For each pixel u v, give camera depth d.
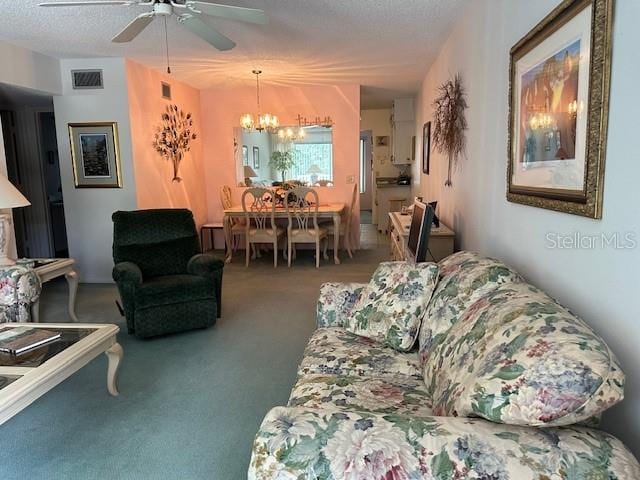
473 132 3.02
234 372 2.72
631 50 1.17
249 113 6.50
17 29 3.49
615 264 1.26
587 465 0.93
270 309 3.94
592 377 0.93
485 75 2.70
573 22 1.47
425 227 2.60
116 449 1.98
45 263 3.43
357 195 6.53
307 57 4.54
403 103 7.67
